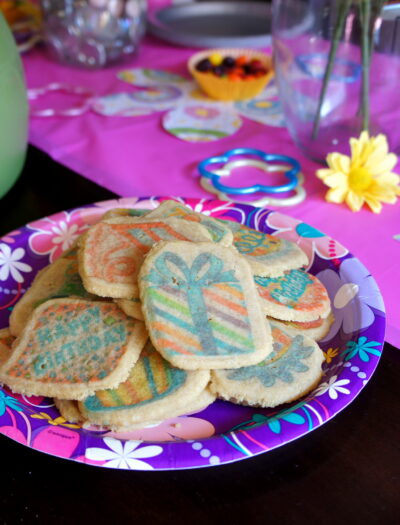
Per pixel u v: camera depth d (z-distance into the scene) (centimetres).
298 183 38
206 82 48
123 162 41
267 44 54
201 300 23
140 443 19
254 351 21
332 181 35
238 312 23
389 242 33
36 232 31
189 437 21
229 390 22
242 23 61
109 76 53
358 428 22
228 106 48
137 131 45
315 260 29
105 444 19
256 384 22
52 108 47
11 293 29
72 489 20
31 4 63
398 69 34
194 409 22
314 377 22
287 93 38
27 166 40
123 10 52
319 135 39
